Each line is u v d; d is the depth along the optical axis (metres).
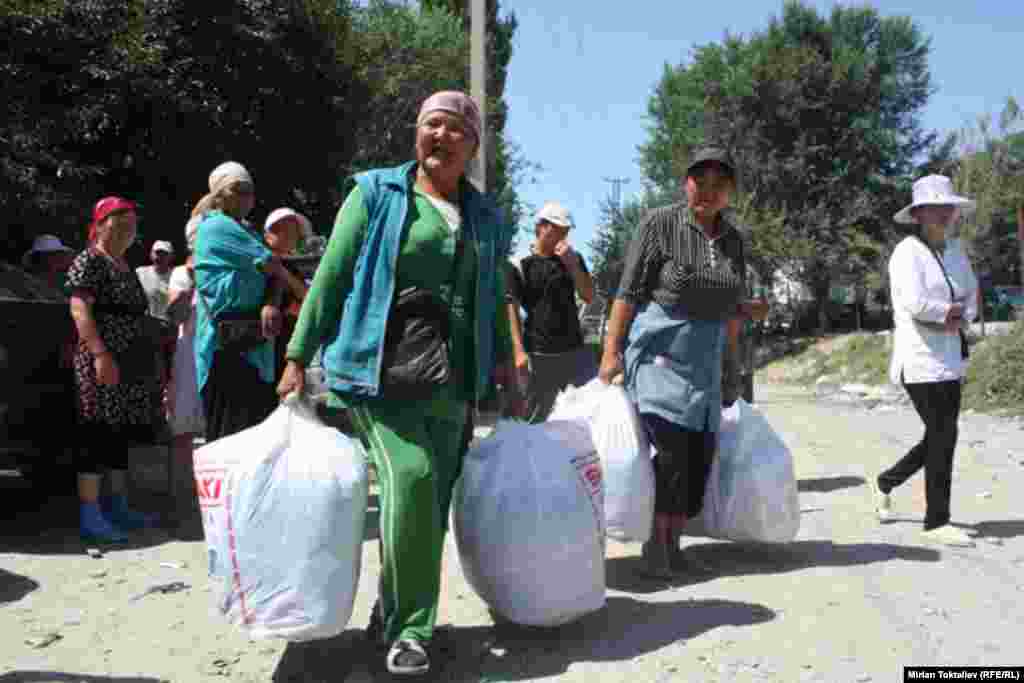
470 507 3.97
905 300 5.79
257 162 16.17
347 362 3.71
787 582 4.93
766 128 41.59
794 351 35.34
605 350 5.15
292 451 3.64
